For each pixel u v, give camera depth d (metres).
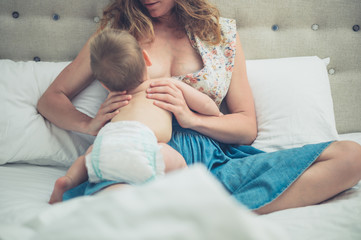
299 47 1.59
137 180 0.83
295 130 1.25
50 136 1.18
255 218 0.49
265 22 1.58
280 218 0.84
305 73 1.38
